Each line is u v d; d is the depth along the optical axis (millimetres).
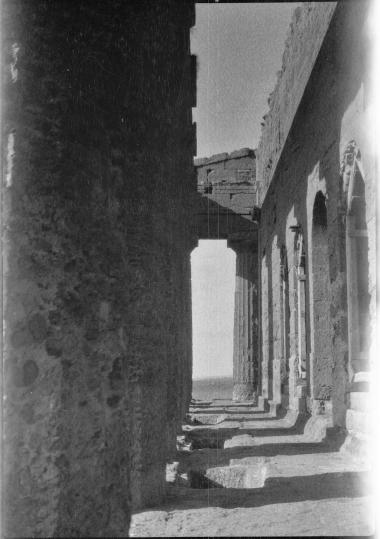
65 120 4570
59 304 4371
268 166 25750
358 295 12312
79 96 4715
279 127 22156
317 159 14758
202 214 31375
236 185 31609
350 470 9883
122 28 5359
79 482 4270
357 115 11047
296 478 9414
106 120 4977
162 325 8125
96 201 4723
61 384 4281
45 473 4121
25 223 4316
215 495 8414
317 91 14719
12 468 4066
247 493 8539
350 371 12086
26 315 4234
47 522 4074
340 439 12195
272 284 23750
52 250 4387
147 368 7883
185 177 14391
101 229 4727
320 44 13852
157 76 7398
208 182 31781
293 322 18391
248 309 32969
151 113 7188
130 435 4809
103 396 4543
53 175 4445
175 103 9172
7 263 4234
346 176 12203
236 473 10781
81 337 4473
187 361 23750
